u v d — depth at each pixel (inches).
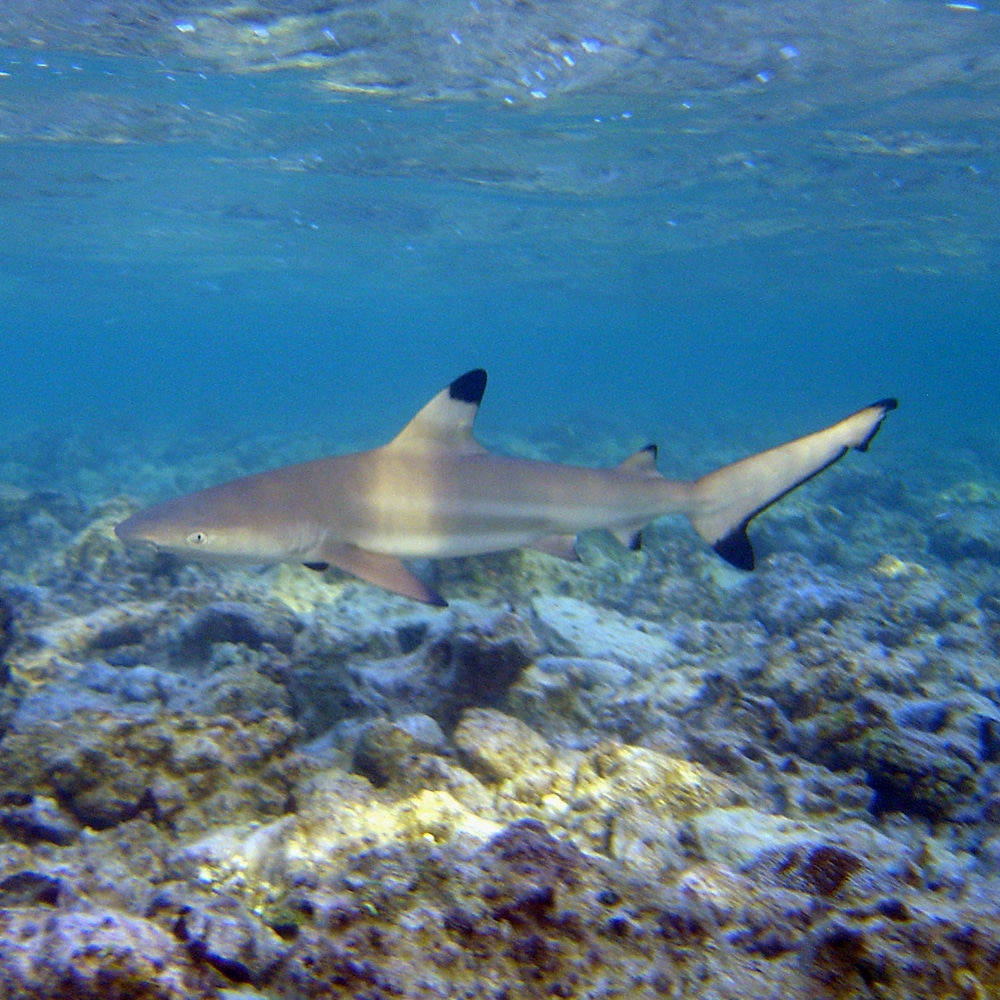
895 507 771.4
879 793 196.9
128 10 507.2
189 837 152.5
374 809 148.0
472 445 248.7
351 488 226.4
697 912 104.3
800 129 786.2
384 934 99.4
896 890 123.3
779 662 250.5
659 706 231.8
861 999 89.8
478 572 364.5
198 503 210.4
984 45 582.2
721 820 145.6
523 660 226.1
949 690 254.5
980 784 191.5
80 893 121.5
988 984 89.1
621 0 509.4
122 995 87.4
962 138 806.5
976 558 597.3
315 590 369.4
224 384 4554.6
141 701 230.4
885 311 3164.4
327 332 4975.4
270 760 167.8
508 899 101.3
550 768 177.6
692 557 454.9
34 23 525.0
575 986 93.2
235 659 264.1
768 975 94.4
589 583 401.7
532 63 613.9
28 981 85.7
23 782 152.9
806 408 2464.3
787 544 577.0
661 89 672.4
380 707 218.2
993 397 4220.0
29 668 256.2
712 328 4480.8
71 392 3880.4
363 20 530.0
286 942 118.9
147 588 362.3
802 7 522.0
